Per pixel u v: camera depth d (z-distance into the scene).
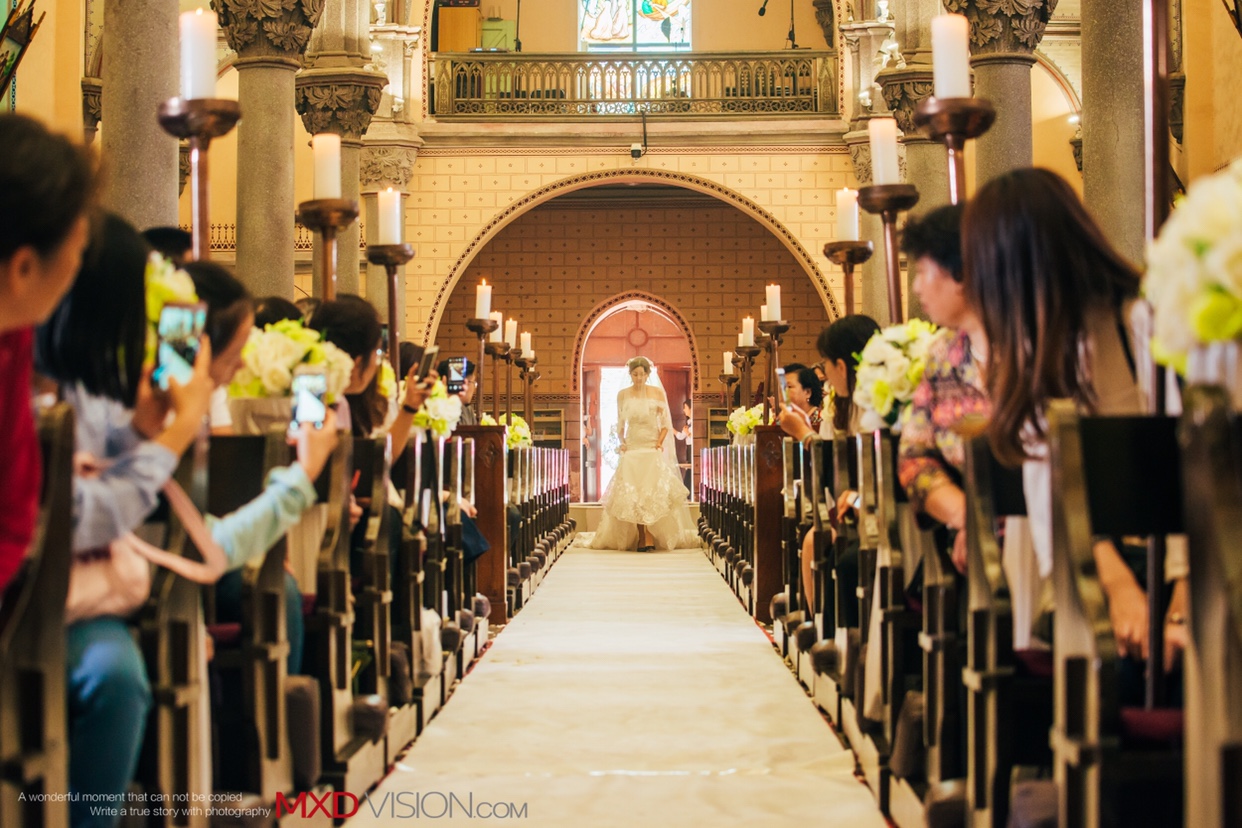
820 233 19.88
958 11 9.02
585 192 24.12
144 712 2.34
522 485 10.37
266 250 9.66
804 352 24.27
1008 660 2.62
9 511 1.90
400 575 4.70
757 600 8.22
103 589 2.32
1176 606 2.57
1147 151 3.15
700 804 3.76
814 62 20.41
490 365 24.27
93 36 14.95
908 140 11.95
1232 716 1.82
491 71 20.55
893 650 3.53
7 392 1.89
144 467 2.29
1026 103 8.98
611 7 24.38
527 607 9.27
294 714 3.22
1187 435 1.86
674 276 24.38
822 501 5.35
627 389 15.95
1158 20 3.12
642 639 7.48
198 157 4.27
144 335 2.35
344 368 4.09
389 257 5.91
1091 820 2.13
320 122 12.85
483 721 5.02
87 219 1.90
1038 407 2.70
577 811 3.68
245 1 9.48
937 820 2.89
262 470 2.95
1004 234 2.74
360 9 12.99
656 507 15.39
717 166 19.98
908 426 3.30
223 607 3.42
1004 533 3.06
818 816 3.63
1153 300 2.09
